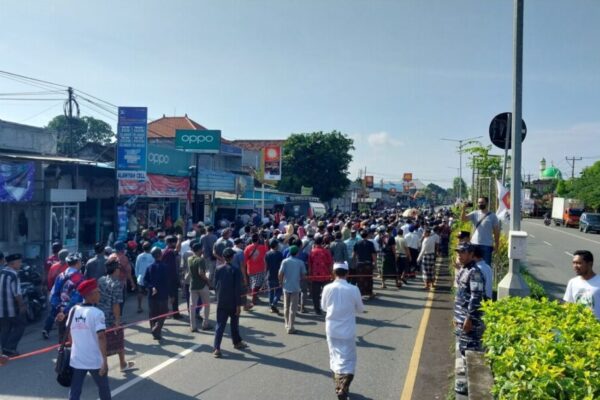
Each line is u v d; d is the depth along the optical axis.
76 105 28.16
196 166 24.86
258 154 51.47
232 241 12.97
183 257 12.88
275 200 40.22
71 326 6.18
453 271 13.94
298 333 10.59
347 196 75.88
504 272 11.17
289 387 7.45
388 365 8.45
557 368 3.41
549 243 33.78
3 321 8.89
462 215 10.85
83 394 7.22
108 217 21.61
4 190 12.85
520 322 4.74
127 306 13.70
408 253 16.47
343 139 54.75
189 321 11.77
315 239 12.60
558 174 101.81
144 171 18.70
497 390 3.79
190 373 8.07
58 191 15.56
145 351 9.33
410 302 13.81
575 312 5.04
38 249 15.30
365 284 14.04
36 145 20.28
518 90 8.59
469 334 6.48
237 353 9.15
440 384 7.60
